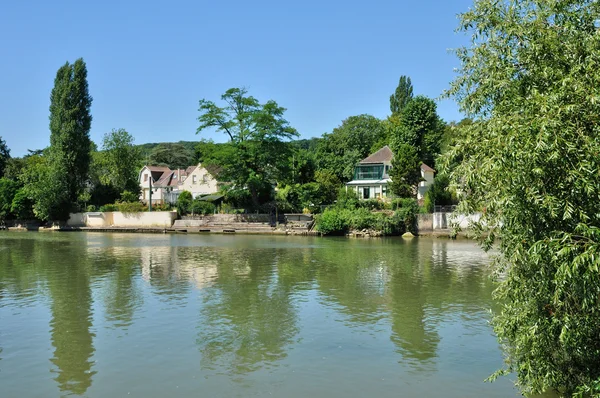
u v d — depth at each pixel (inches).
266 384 486.6
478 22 438.9
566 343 366.0
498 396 457.4
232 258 1461.6
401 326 685.9
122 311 770.8
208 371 521.0
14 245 1932.8
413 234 2311.8
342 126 4158.5
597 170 310.5
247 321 711.7
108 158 3700.8
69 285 994.7
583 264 306.7
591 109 327.6
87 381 496.1
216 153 2652.6
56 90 3088.1
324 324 696.4
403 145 2704.2
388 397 456.4
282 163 2743.6
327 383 489.4
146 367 532.7
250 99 2694.4
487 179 362.3
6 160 3764.8
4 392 471.2
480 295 887.1
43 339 629.3
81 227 2987.2
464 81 448.1
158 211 2952.8
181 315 745.6
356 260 1400.1
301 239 2207.2
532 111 342.0
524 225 366.6
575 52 372.8
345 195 2709.2
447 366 534.3
